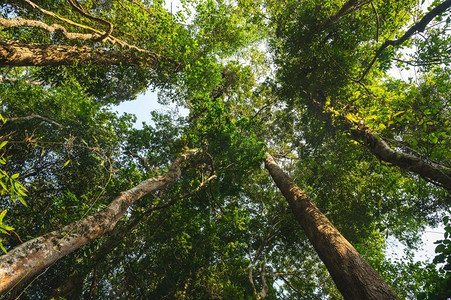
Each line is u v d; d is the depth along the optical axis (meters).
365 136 5.91
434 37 5.64
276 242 11.20
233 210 9.24
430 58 5.67
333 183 9.53
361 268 3.71
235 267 8.20
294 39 8.58
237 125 8.12
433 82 5.20
